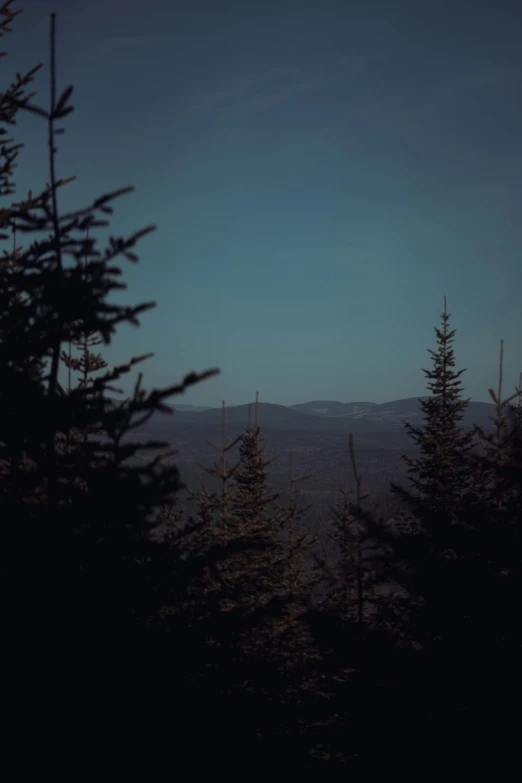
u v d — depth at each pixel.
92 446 5.17
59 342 5.33
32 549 5.09
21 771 4.60
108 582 5.22
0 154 6.60
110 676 5.09
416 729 6.48
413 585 7.26
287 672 10.09
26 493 5.65
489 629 6.62
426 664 6.67
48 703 4.82
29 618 4.98
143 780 5.05
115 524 5.29
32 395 5.12
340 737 8.95
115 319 5.10
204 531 10.63
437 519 7.78
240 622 6.71
